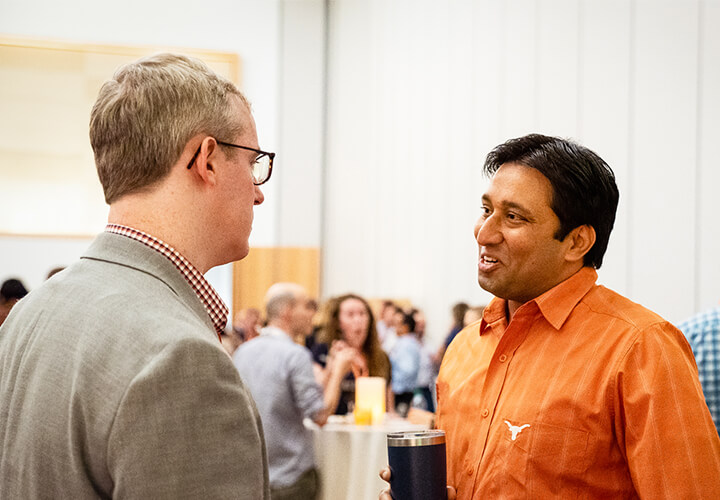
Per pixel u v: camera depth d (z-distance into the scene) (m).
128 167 0.95
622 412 1.12
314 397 3.31
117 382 0.81
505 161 1.25
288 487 3.24
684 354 1.14
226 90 1.02
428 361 5.85
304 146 7.95
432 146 6.17
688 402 1.09
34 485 0.84
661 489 1.05
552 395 1.16
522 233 1.19
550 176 1.19
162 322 0.85
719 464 1.08
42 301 0.93
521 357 1.23
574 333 1.20
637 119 3.20
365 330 3.97
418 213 6.46
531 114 4.45
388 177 7.09
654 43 3.09
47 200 7.15
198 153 0.97
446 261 5.93
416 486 1.08
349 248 7.73
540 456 1.14
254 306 7.18
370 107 7.45
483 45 5.23
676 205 2.88
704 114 2.74
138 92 0.96
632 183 3.20
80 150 7.22
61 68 7.24
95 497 0.82
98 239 0.96
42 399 0.85
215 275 7.26
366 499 3.21
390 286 6.98
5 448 0.88
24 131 7.15
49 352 0.87
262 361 3.36
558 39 4.07
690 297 2.77
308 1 7.98
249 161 1.04
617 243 3.26
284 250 7.26
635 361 1.12
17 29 7.28
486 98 5.18
